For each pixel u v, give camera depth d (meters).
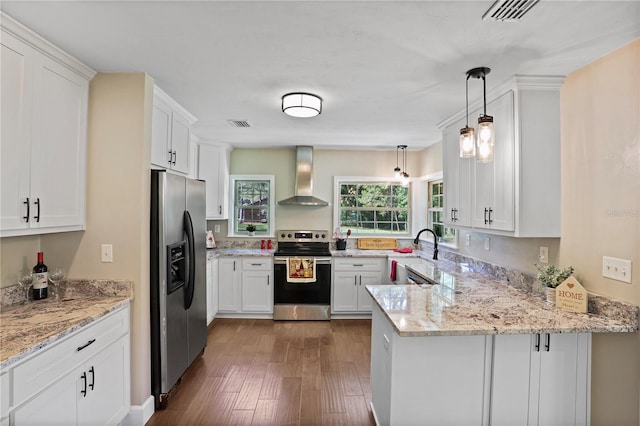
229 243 4.94
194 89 2.54
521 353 1.78
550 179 2.24
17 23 1.62
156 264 2.35
